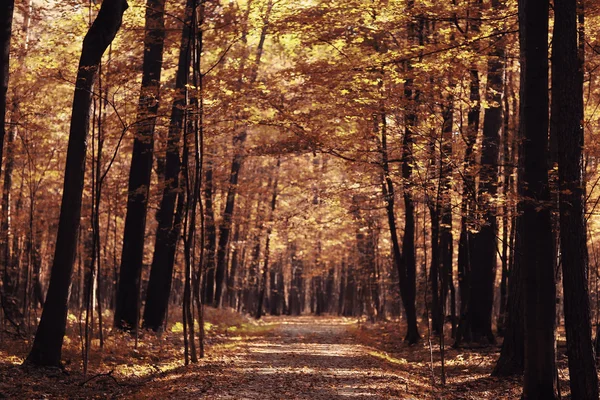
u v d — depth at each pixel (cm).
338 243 4541
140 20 1805
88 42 1341
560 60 1038
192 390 1188
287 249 6169
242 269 5234
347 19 1645
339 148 1800
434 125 1591
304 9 1645
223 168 2744
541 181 1087
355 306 5628
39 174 2367
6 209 2131
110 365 1462
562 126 1037
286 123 1688
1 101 1154
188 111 1625
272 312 6725
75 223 1348
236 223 3416
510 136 2241
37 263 2764
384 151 1805
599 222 1969
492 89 1819
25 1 1703
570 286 1031
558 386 1116
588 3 1294
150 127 1800
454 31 1608
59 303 1334
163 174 2295
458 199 1738
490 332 2092
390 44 1845
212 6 1666
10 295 1936
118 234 3278
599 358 1650
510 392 1330
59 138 2205
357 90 1569
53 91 1917
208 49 1928
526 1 1115
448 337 2442
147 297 2191
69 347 1583
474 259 2095
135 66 1720
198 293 1736
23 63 1720
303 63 1639
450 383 1496
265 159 3722
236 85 1662
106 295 4150
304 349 2203
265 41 2305
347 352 2091
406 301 2433
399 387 1313
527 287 1110
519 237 1498
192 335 1619
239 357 1830
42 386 1179
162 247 2202
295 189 3616
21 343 1612
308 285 8481
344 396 1180
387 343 2534
